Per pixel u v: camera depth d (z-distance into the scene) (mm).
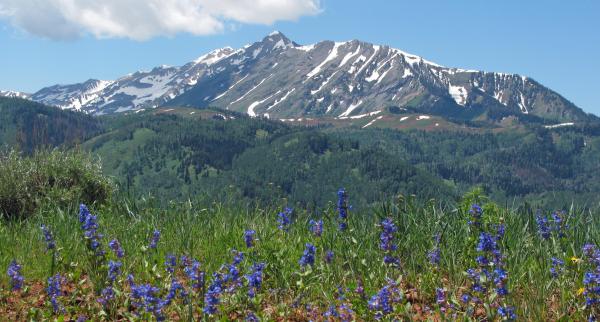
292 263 2891
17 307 2686
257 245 3021
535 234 2932
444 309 2471
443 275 2834
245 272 2799
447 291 2602
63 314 2602
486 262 2457
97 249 2787
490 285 2447
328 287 2744
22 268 2988
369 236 2947
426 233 2969
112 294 2609
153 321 2504
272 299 2729
